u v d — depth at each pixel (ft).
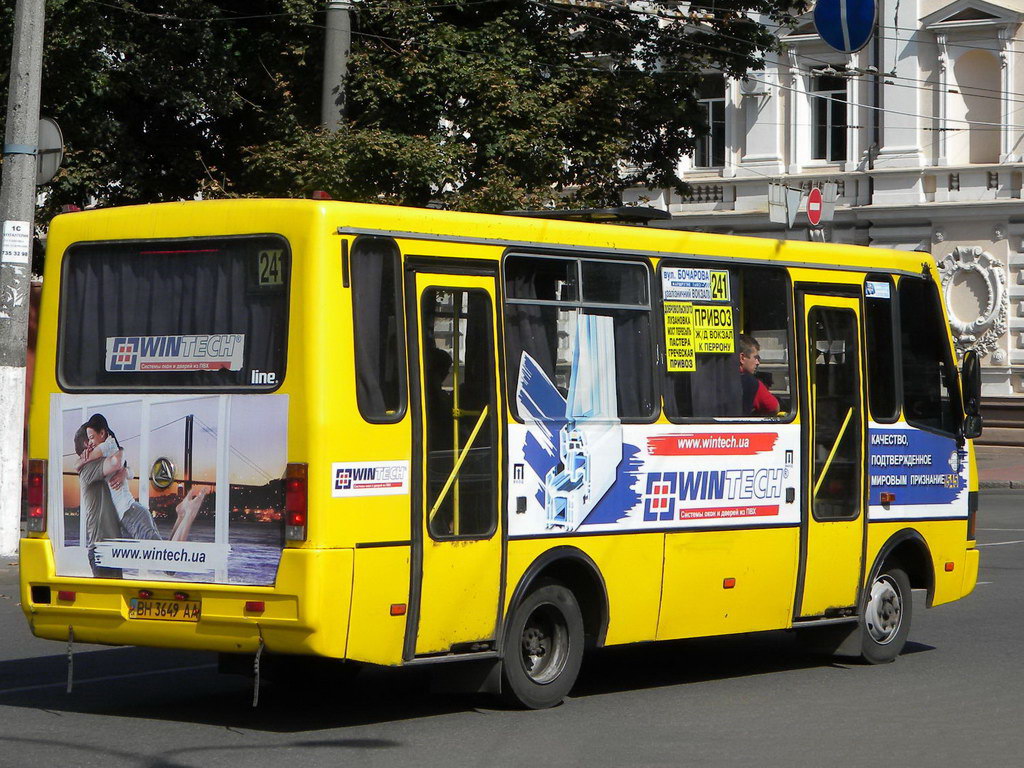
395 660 34.91
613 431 39.86
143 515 35.70
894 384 47.73
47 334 37.70
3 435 67.87
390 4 89.97
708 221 163.02
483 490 36.76
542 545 38.01
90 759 32.50
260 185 87.51
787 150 160.76
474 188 87.51
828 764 32.73
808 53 159.33
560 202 88.28
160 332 36.22
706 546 42.01
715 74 162.50
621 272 40.65
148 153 97.96
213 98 91.15
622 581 39.96
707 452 42.09
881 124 156.46
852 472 46.11
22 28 67.00
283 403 33.94
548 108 90.48
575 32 100.53
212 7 91.15
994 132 153.17
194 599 34.83
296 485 33.47
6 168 67.46
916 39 154.40
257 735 35.24
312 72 91.09
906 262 48.73
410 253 35.68
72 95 88.07
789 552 44.19
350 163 81.66
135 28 90.48
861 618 46.29
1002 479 126.62
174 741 34.47
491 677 37.47
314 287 33.94
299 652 33.50
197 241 35.81
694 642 51.65
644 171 103.24
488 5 95.09
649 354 41.06
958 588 49.73
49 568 36.88
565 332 39.09
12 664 45.32
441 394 35.94
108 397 36.45
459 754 33.30
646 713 38.50
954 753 33.91
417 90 88.07
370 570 34.17
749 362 43.70
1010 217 151.84
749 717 38.06
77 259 37.63
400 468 34.94
